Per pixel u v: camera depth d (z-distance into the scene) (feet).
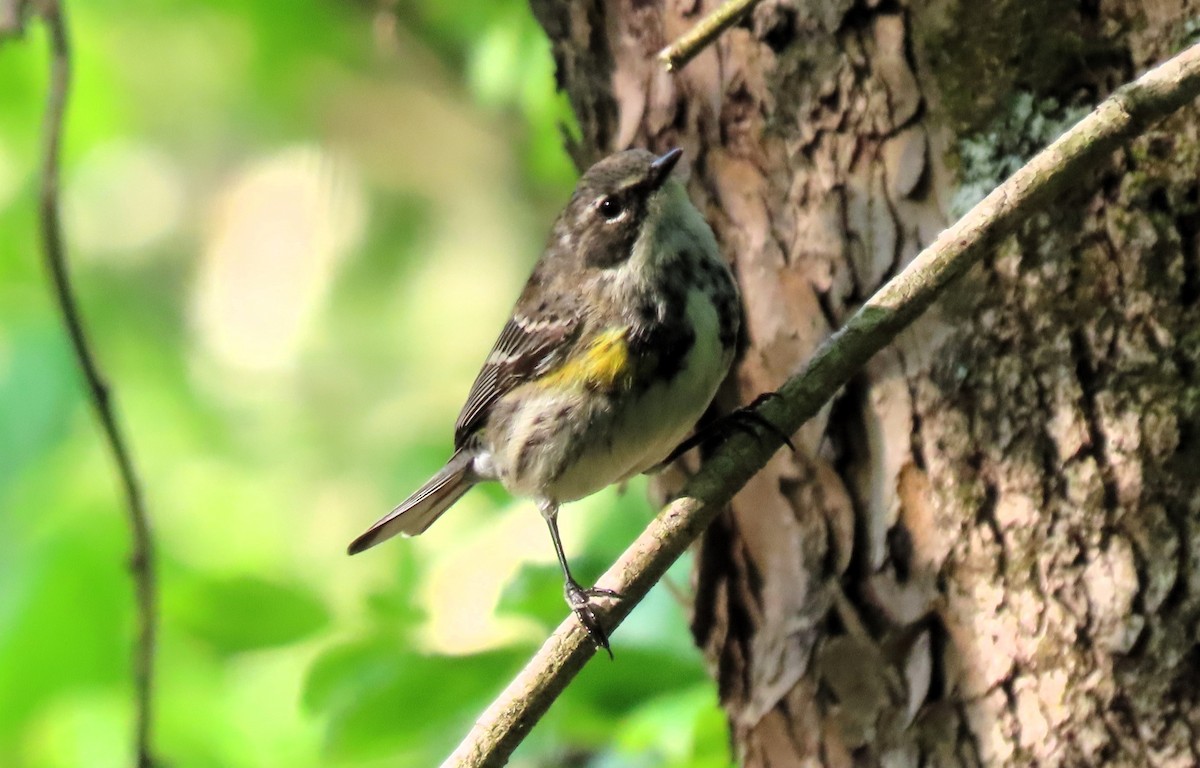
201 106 64.44
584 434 26.73
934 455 23.16
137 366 64.54
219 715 48.91
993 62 23.03
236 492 62.80
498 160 61.72
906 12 23.48
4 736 48.16
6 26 31.65
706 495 21.94
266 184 63.00
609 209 26.08
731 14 21.76
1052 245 22.43
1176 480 21.80
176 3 59.36
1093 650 21.99
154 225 66.95
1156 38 22.61
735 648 25.93
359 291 62.44
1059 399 22.36
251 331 62.75
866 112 23.93
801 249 24.82
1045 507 22.36
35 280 61.16
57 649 49.44
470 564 36.58
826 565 24.36
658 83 26.71
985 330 22.76
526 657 32.60
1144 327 22.07
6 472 56.65
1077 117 22.82
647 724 30.30
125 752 47.34
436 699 32.63
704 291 25.63
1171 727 21.61
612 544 38.60
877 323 21.62
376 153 61.57
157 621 35.22
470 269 62.34
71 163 62.90
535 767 34.45
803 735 24.64
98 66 60.70
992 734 22.62
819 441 24.27
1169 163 22.11
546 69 45.60
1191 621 21.59
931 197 23.53
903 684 23.48
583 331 26.35
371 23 56.65
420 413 61.62
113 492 56.24
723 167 25.95
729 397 26.71
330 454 62.95
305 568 60.39
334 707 32.63
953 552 23.02
